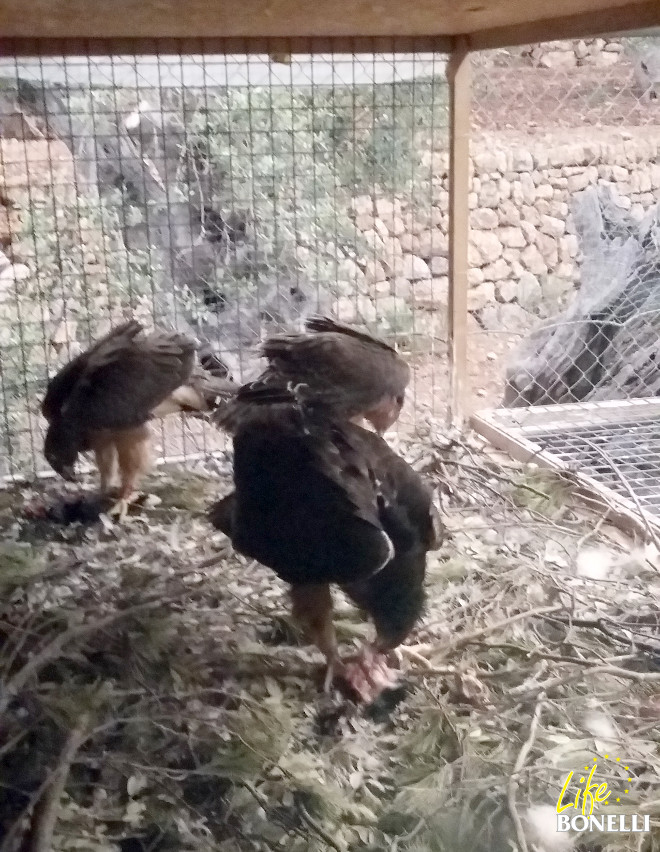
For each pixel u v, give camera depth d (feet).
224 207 10.48
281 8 6.70
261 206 10.37
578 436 9.13
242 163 10.34
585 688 5.81
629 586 6.75
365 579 5.44
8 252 10.16
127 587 6.70
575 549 7.27
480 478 8.12
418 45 8.69
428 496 5.79
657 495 7.88
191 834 4.96
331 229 10.32
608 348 11.35
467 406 9.62
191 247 10.55
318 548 5.40
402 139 10.05
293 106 9.33
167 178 9.75
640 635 6.15
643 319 11.19
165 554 7.20
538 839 4.92
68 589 6.75
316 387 6.76
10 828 4.87
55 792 4.92
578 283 11.53
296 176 9.73
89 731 5.34
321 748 5.49
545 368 11.25
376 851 4.92
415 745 5.45
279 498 5.50
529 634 6.27
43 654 5.73
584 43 11.75
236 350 9.85
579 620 6.17
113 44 8.09
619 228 11.55
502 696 5.76
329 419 5.87
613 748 5.37
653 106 11.92
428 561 7.02
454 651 6.12
